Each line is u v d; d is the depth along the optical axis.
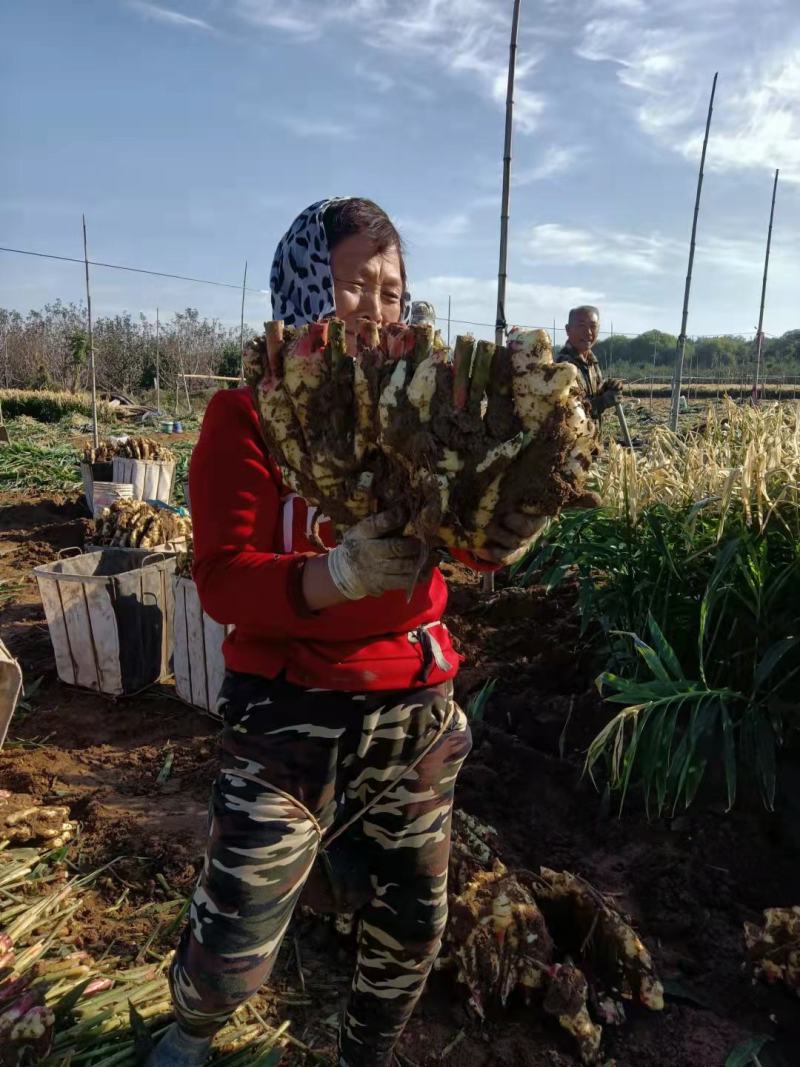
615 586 3.48
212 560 1.41
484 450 1.18
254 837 1.43
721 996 2.18
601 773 3.03
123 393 34.69
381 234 1.60
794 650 2.98
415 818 1.58
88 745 3.57
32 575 6.24
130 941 2.33
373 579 1.29
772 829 2.75
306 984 2.21
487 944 2.10
